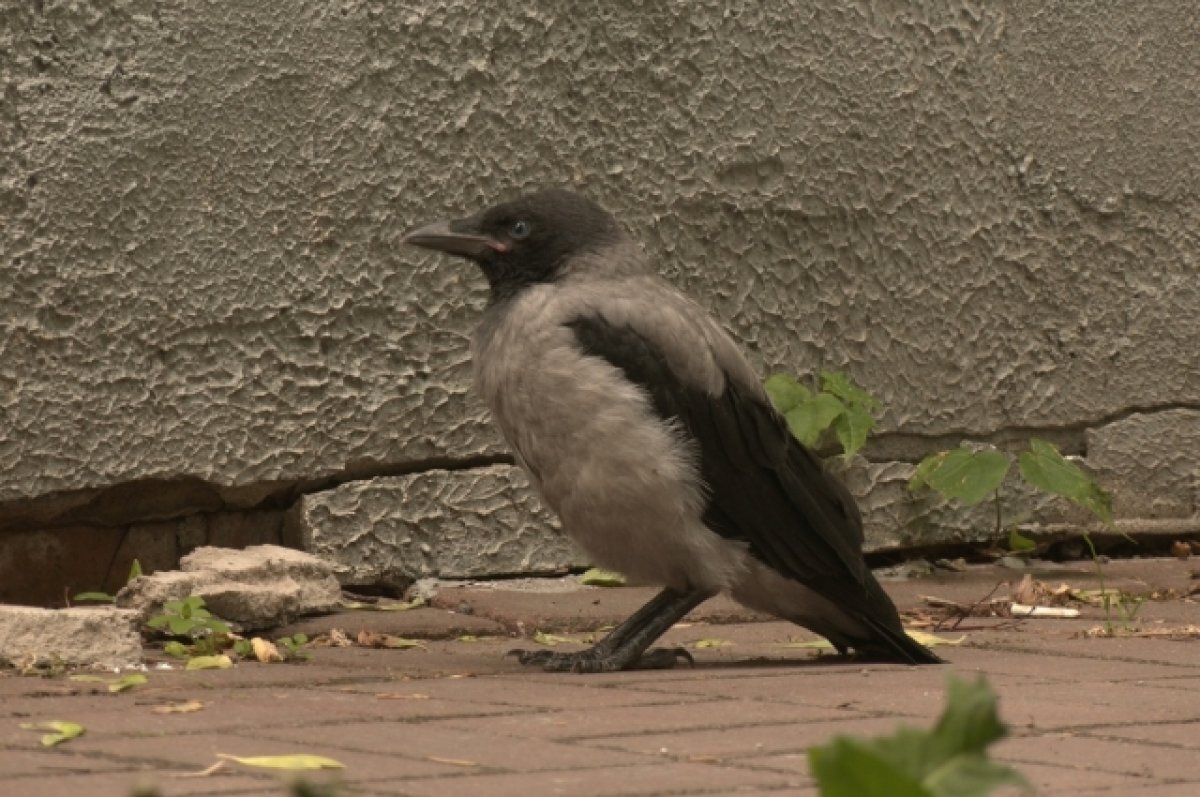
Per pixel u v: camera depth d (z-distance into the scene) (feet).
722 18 42.14
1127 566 47.60
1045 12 46.78
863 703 26.09
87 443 36.17
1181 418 49.47
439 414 39.60
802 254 43.42
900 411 44.93
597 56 40.73
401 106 38.75
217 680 28.55
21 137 35.29
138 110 36.29
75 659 29.96
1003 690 27.78
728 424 31.09
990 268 46.21
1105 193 47.93
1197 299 49.55
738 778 20.07
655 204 41.50
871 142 44.19
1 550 36.45
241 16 37.17
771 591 32.42
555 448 30.48
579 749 21.97
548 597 39.22
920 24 44.86
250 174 37.42
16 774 19.71
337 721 24.08
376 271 38.75
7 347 35.29
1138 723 24.47
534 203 31.76
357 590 39.24
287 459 38.06
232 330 37.45
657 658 31.53
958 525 46.06
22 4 35.24
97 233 36.06
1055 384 47.42
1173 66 49.01
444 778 19.89
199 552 36.88
